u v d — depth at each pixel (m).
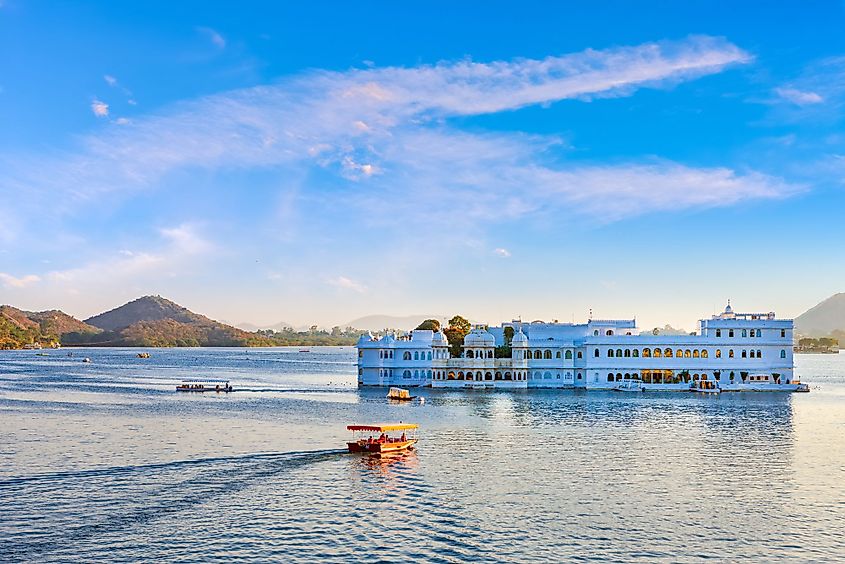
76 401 170.25
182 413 144.25
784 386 185.50
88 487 78.94
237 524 67.25
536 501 75.19
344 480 82.88
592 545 63.09
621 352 191.00
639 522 69.00
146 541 62.81
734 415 138.12
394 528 66.62
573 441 107.69
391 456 95.88
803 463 93.25
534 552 61.38
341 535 64.69
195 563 58.34
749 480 84.25
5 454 96.44
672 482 83.06
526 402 160.12
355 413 142.25
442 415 137.62
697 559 60.41
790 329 189.38
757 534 66.12
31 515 69.19
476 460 93.75
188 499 74.69
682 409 147.00
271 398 177.88
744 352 188.88
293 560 59.16
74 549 60.88
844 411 145.38
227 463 90.94
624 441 107.94
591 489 79.81
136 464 90.19
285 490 78.50
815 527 68.00
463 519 69.31
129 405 161.00
